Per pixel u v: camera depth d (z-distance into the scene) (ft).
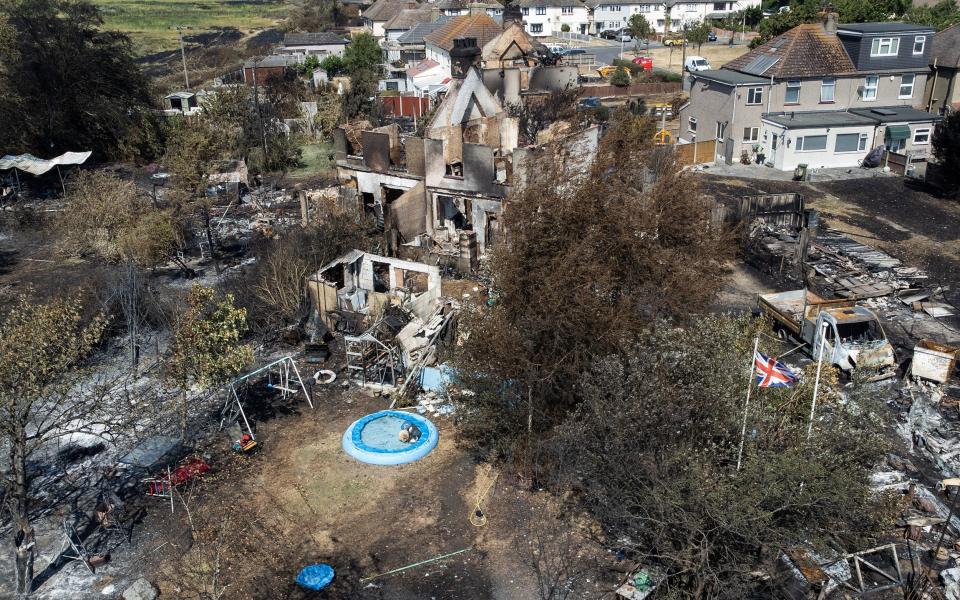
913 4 265.75
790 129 147.02
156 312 86.79
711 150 157.69
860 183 142.00
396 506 58.80
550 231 60.70
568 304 58.23
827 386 55.88
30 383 49.93
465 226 108.47
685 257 72.38
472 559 53.36
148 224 103.04
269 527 56.54
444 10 314.14
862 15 240.12
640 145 81.00
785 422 49.62
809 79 152.15
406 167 109.29
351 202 114.42
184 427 65.46
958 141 128.98
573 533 55.67
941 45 167.53
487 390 63.46
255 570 52.44
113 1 575.79
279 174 158.10
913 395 71.26
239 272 100.12
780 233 109.40
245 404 72.79
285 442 66.95
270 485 61.26
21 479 51.39
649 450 47.29
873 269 98.43
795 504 43.55
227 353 63.00
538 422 62.44
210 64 325.83
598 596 49.83
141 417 62.03
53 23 163.63
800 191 138.00
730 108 154.51
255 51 344.08
